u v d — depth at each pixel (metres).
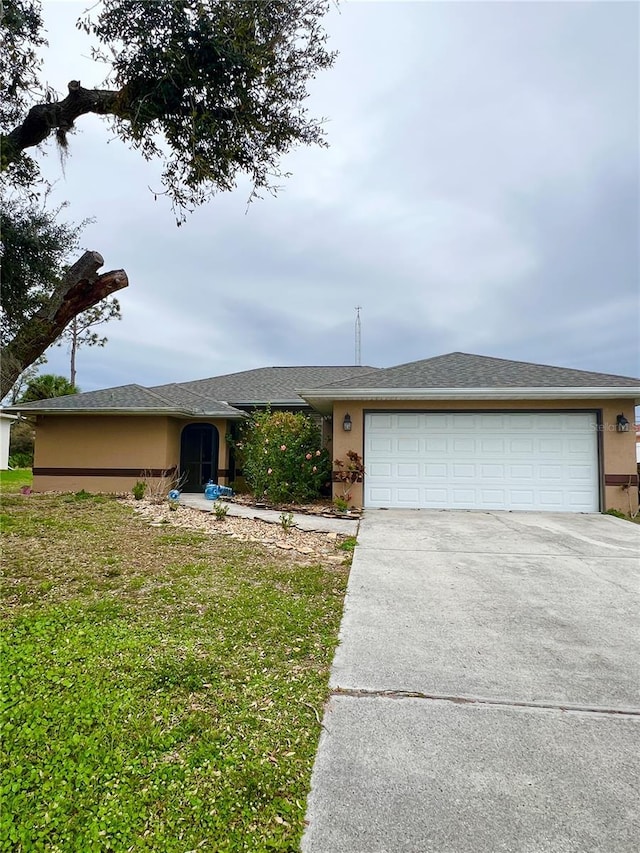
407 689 2.94
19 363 3.44
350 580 5.11
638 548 6.62
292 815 1.94
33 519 7.92
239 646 3.46
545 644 3.59
